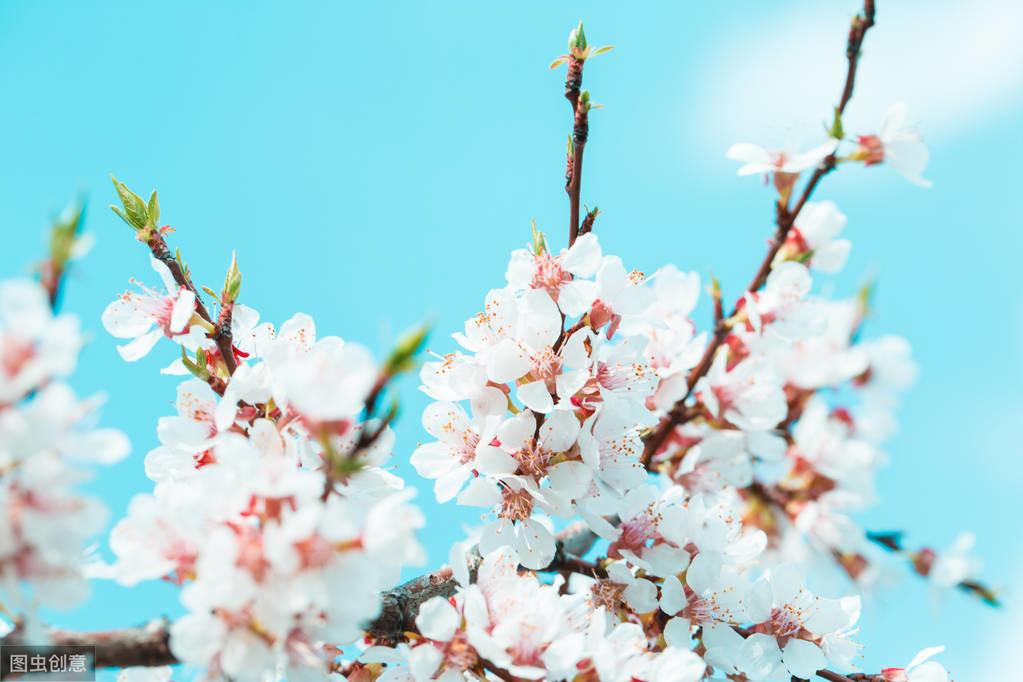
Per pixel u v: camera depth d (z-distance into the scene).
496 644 0.64
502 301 0.69
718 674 0.69
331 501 0.61
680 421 0.73
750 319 0.71
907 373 0.79
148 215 0.69
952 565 0.74
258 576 0.60
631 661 0.65
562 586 0.70
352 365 0.60
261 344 0.69
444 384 0.69
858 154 0.69
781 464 0.76
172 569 0.62
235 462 0.62
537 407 0.67
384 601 0.65
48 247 0.60
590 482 0.68
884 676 0.70
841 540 0.75
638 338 0.69
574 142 0.68
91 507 0.60
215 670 0.61
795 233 0.73
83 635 0.61
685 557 0.69
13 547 0.60
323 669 0.62
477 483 0.68
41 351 0.59
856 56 0.68
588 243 0.69
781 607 0.69
